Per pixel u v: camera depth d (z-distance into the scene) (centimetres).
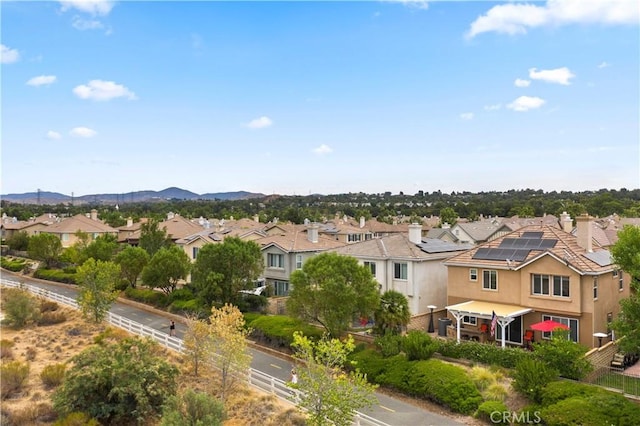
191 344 3092
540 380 2669
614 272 3694
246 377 3009
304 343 2253
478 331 3869
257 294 4981
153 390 2434
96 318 4381
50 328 4278
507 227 8938
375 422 2556
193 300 5003
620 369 3047
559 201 18050
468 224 9625
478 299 3994
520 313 3544
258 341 4119
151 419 2406
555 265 3538
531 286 3681
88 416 2275
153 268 5275
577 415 2350
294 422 2469
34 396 2652
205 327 3055
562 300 3500
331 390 2164
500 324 3503
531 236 4028
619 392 2636
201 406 2162
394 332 3691
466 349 3316
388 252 4622
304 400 2208
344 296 3466
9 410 2428
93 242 6925
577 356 2797
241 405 2680
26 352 3500
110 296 4484
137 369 2467
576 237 3972
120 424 2391
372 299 3534
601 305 3512
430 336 3634
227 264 4506
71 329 4172
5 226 10756
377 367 3244
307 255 5569
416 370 3058
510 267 3766
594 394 2506
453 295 4153
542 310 3606
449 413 2772
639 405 2452
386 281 4600
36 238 7362
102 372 2384
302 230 8075
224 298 4538
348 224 9731
